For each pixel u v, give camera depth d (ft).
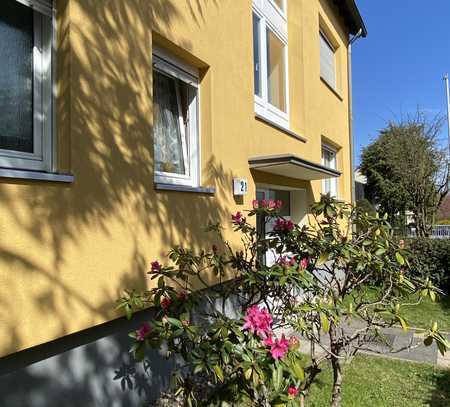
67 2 9.23
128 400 11.16
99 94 9.99
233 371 7.54
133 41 11.21
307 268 9.93
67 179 8.82
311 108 28.66
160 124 14.24
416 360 16.46
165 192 12.44
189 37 14.02
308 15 28.45
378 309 9.44
